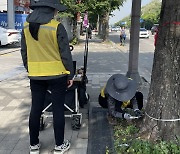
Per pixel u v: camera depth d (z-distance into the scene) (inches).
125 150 144.1
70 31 1021.2
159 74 150.8
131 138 155.4
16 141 169.9
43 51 139.3
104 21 1152.8
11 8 869.2
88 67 476.1
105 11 1040.2
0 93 283.1
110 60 580.1
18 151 157.0
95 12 960.9
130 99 175.0
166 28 146.1
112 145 153.3
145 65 522.9
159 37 151.3
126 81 175.2
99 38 1509.6
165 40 146.9
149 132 153.7
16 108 233.6
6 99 260.8
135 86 176.6
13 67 457.4
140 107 189.8
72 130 184.7
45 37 136.5
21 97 267.4
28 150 158.2
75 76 185.0
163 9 148.6
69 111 188.5
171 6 142.9
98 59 593.3
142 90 299.9
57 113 147.9
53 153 153.3
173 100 148.3
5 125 195.6
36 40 138.2
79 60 570.3
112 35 1996.8
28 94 278.7
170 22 144.1
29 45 141.2
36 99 147.5
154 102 153.2
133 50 319.0
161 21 149.9
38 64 141.0
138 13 312.8
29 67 143.6
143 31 1579.7
